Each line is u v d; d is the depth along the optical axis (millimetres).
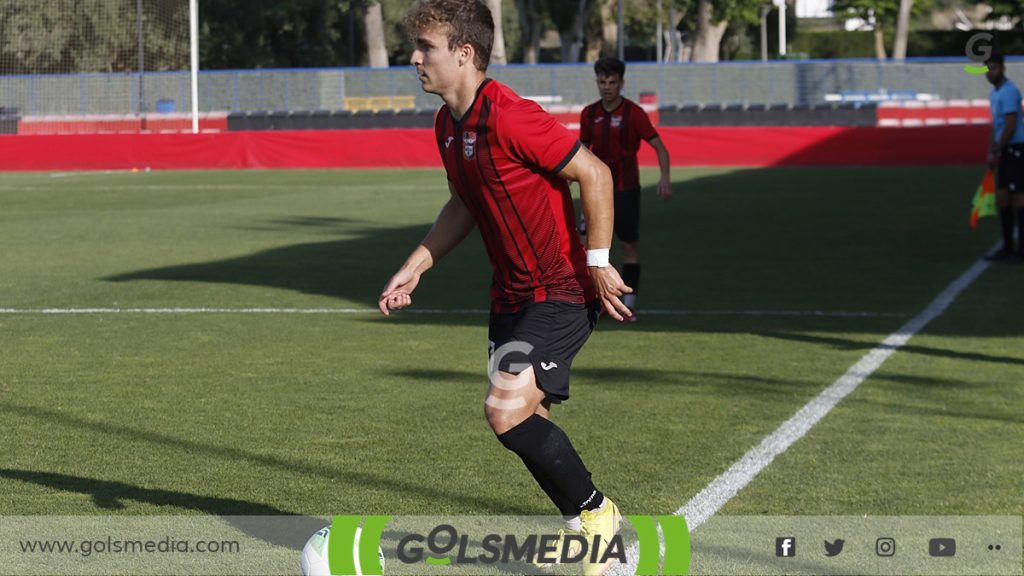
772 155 68562
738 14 125875
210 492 11789
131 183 62125
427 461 12891
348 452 13266
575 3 138875
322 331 21422
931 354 19000
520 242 9500
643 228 39094
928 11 166750
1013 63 108062
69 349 19688
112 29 98875
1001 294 25359
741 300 24938
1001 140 29969
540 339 9359
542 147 9086
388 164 72938
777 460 12883
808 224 39750
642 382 17047
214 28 132250
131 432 14195
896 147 67250
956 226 38656
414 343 20234
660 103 114500
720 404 15625
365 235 38094
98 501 11500
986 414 14992
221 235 38156
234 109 110250
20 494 11711
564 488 9383
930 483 12008
